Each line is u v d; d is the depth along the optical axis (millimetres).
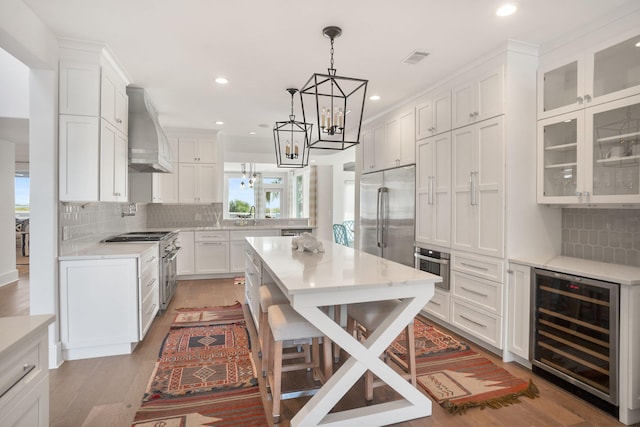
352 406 2213
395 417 2059
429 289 2092
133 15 2400
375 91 3912
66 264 2773
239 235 6004
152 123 3775
